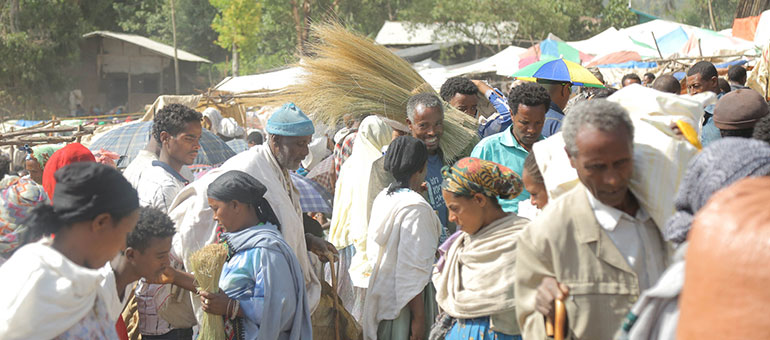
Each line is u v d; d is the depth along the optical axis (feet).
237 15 105.09
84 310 7.84
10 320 7.40
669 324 5.81
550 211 7.76
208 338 11.68
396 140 13.85
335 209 16.69
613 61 63.16
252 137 32.89
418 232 13.20
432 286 13.80
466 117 17.35
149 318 13.41
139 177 14.67
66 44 116.78
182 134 14.39
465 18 105.70
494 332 9.99
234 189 12.18
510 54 79.00
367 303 13.73
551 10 104.32
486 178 9.98
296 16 103.40
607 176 7.13
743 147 6.18
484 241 10.02
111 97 122.83
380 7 122.72
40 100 113.60
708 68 20.02
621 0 113.09
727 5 92.17
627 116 7.22
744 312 4.08
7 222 12.58
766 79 24.79
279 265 11.96
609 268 7.45
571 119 7.31
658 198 7.37
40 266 7.53
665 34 65.51
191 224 13.21
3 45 110.22
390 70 18.71
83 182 7.86
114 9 141.18
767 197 4.33
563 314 7.41
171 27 142.31
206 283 11.43
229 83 48.91
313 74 18.40
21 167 23.75
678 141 7.51
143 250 10.68
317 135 27.12
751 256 4.09
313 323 14.35
